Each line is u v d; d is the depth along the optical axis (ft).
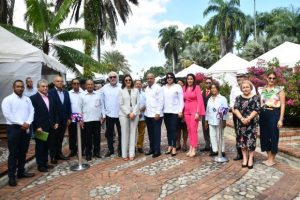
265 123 20.17
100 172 20.57
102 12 73.46
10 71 32.73
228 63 62.59
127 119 23.79
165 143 30.19
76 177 19.69
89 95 24.59
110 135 25.71
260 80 32.99
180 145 27.04
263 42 129.59
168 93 24.32
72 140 25.52
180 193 16.07
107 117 25.40
